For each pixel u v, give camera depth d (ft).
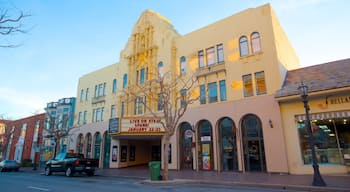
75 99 115.34
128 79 86.53
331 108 47.67
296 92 49.14
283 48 64.18
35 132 128.77
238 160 56.59
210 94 65.87
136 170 72.28
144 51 84.33
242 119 58.54
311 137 36.01
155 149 93.45
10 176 64.03
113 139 84.99
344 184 33.81
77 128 102.47
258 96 56.65
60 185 40.34
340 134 47.42
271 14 59.77
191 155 65.82
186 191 31.89
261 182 38.22
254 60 59.62
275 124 52.95
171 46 76.84
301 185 33.78
